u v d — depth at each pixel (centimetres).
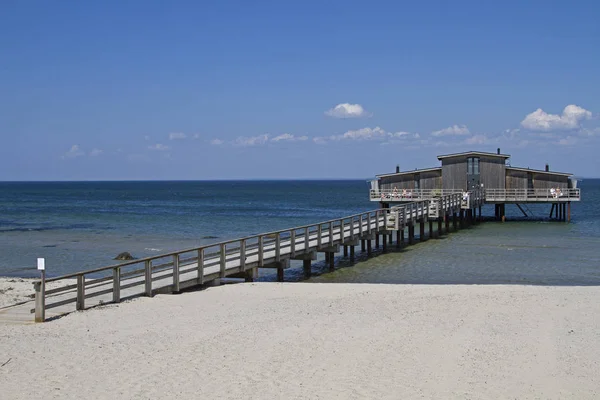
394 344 1280
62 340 1299
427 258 3083
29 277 2647
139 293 1811
